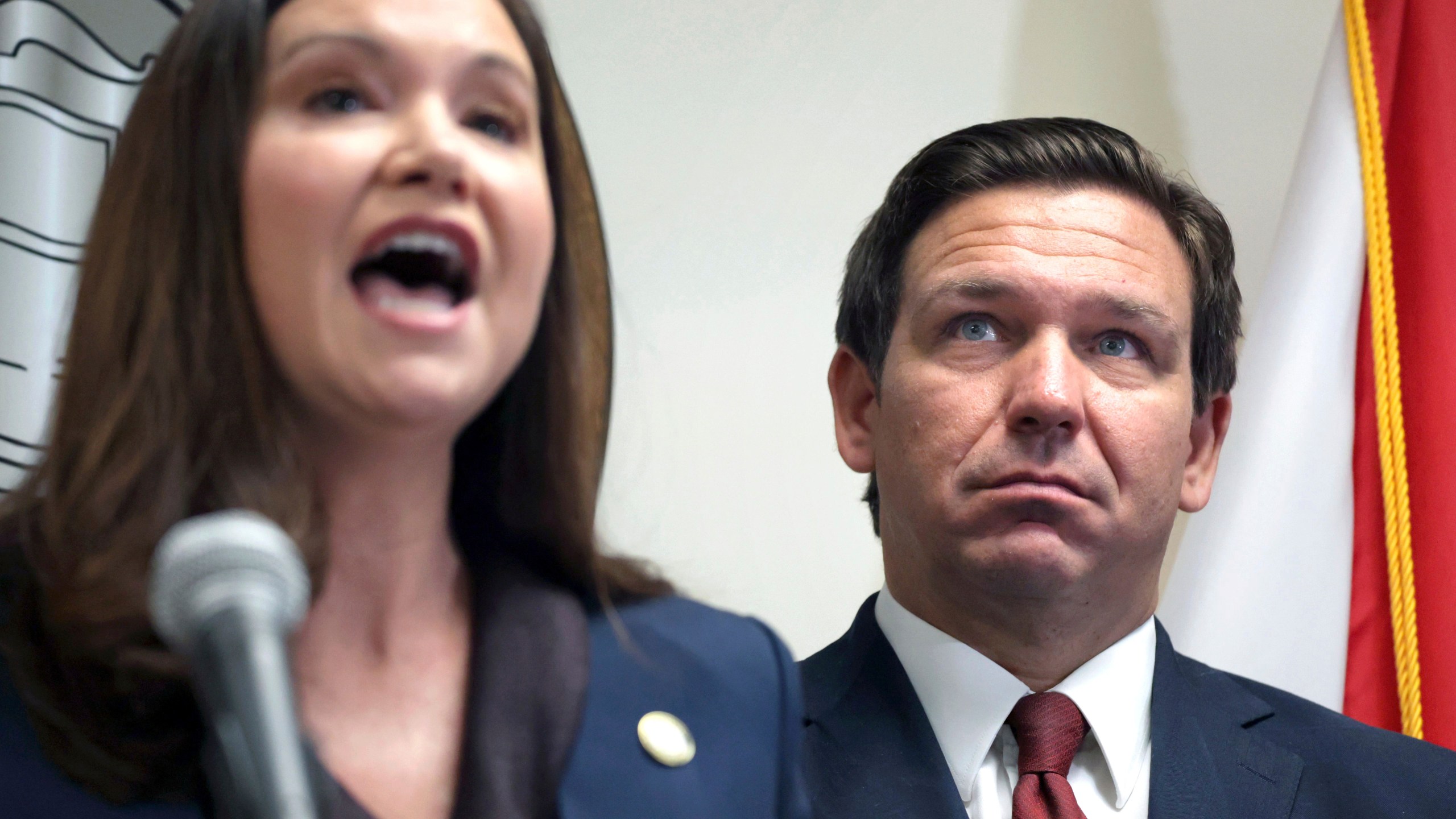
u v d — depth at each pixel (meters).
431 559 1.10
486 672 1.07
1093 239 2.11
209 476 0.99
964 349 2.08
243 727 0.69
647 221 3.04
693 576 2.91
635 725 1.11
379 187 0.96
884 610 2.16
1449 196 3.01
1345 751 2.07
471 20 1.02
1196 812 1.93
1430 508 2.79
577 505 1.22
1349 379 2.95
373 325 0.95
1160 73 3.49
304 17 1.01
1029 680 2.06
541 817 1.02
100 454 0.99
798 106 3.21
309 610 1.03
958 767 1.99
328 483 1.03
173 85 1.04
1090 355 2.07
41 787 0.95
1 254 2.21
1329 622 2.79
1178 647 2.81
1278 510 2.86
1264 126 3.54
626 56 3.10
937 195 2.21
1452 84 3.09
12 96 2.25
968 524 1.98
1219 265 2.25
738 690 1.20
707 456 2.98
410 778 1.02
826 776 1.97
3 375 2.19
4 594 1.02
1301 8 3.61
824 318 3.14
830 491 3.06
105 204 1.07
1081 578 1.97
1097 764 2.00
